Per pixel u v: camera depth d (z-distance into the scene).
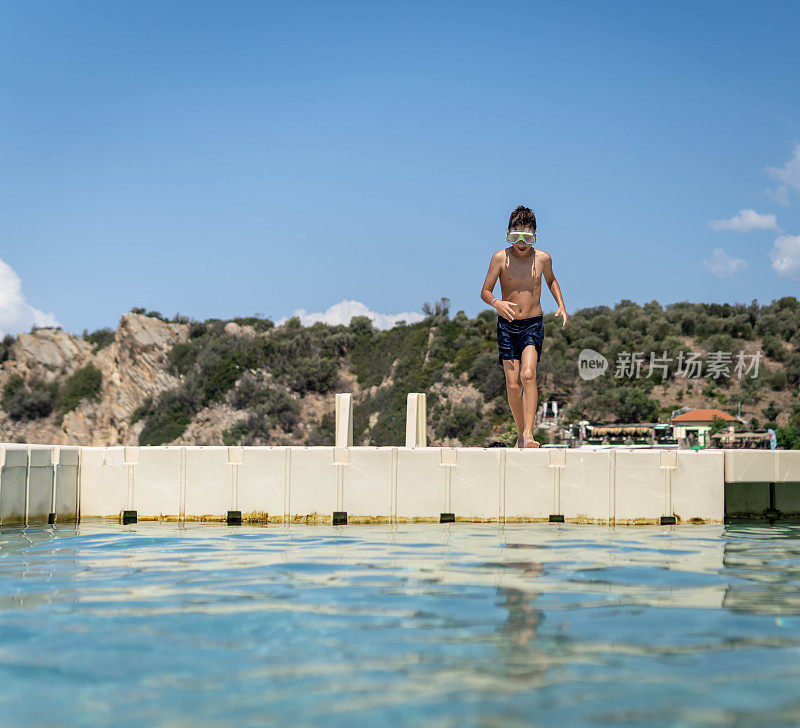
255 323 118.00
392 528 8.64
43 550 6.73
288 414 101.56
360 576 5.29
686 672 3.11
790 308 114.25
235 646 3.47
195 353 109.25
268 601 4.43
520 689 2.89
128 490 9.49
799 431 83.12
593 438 80.06
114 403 105.88
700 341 107.06
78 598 4.53
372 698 2.79
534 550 6.68
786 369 98.50
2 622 3.92
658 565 5.83
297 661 3.24
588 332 107.50
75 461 9.55
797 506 10.20
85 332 117.69
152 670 3.13
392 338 111.12
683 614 4.12
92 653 3.37
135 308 116.06
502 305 11.02
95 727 2.51
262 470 9.39
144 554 6.44
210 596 4.58
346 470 9.32
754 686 2.93
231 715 2.62
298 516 9.32
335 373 108.50
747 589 4.84
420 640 3.57
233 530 8.41
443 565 5.79
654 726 2.52
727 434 73.44
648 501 9.28
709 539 7.61
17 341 112.44
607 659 3.28
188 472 9.46
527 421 11.12
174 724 2.54
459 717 2.60
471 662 3.22
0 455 8.51
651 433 78.75
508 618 4.00
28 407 105.31
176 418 102.31
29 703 2.75
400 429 94.56
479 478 9.33
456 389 97.25
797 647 3.48
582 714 2.63
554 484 9.31
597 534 8.05
